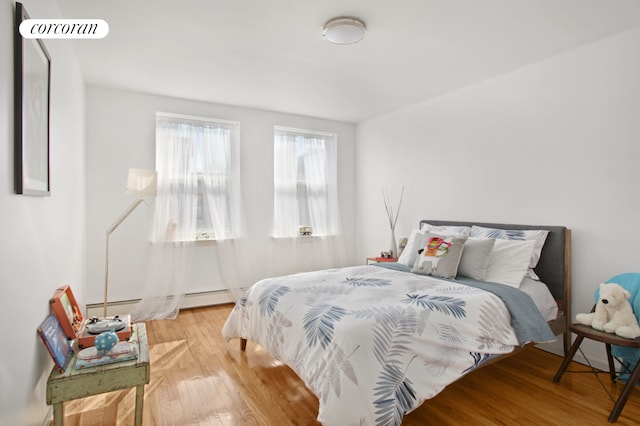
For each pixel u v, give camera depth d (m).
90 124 3.62
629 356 2.29
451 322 2.00
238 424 1.88
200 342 3.06
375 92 3.83
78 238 2.98
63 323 1.83
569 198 2.83
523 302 2.39
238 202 4.32
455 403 2.10
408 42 2.69
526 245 2.79
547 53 2.88
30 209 1.52
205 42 2.69
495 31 2.53
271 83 3.56
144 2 2.16
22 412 1.35
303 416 1.95
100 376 1.57
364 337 1.71
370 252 4.99
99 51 2.83
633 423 1.90
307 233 4.81
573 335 2.82
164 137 3.92
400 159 4.49
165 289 3.84
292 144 4.73
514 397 2.17
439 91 3.80
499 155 3.35
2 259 1.17
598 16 2.33
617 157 2.56
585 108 2.73
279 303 2.32
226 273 4.25
